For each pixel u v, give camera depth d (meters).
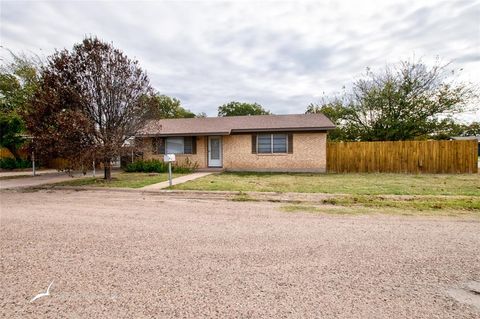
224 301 2.48
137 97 12.04
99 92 11.35
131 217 5.75
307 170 15.89
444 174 14.24
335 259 3.44
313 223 5.19
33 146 10.23
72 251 3.76
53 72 10.98
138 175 14.48
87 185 10.81
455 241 4.10
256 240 4.19
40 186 10.84
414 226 4.93
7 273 3.10
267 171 16.14
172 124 18.67
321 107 27.11
